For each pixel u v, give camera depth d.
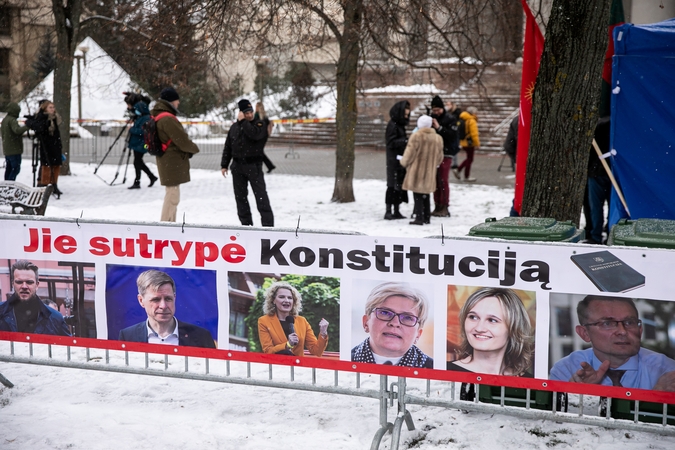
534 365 3.65
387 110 26.08
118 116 27.64
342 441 3.86
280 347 3.98
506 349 3.67
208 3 9.39
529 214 6.09
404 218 10.68
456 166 15.94
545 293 3.59
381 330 3.82
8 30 17.44
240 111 8.98
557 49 5.79
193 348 4.11
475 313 3.69
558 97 5.84
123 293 4.17
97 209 11.20
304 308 3.92
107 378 4.79
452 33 12.20
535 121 6.04
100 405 4.36
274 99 27.19
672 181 6.92
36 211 8.16
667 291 3.42
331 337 3.90
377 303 3.81
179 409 4.30
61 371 4.91
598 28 5.69
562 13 5.73
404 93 25.81
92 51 20.28
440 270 3.71
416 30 12.22
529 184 6.11
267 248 3.92
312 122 26.78
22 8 16.19
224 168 9.29
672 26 7.04
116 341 4.22
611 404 3.87
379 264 3.78
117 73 19.17
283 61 14.32
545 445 3.80
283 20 9.98
